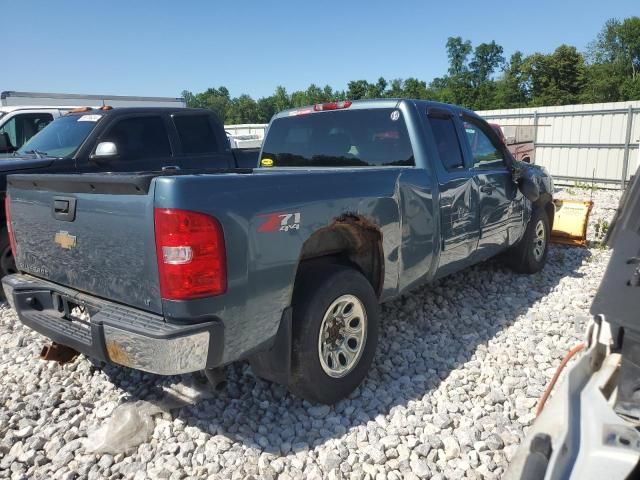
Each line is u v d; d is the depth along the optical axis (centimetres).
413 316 484
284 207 294
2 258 556
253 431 316
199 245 256
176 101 1486
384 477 274
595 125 1530
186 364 257
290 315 304
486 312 498
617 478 152
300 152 502
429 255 413
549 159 1658
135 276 274
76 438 314
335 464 283
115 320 273
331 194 324
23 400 357
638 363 177
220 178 272
